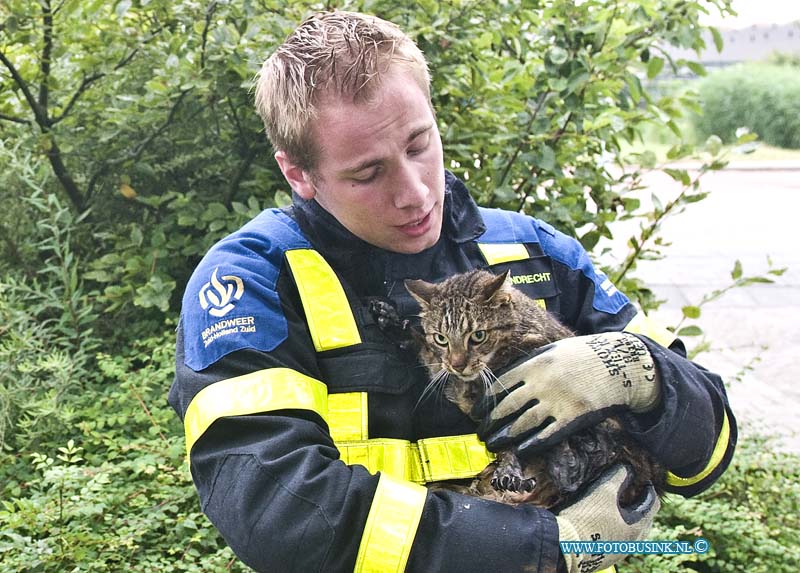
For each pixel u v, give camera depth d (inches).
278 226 75.1
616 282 154.4
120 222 179.2
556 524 61.7
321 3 148.7
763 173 767.1
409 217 68.7
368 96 63.9
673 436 70.1
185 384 66.4
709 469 76.1
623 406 70.6
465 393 75.0
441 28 148.6
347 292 72.9
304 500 58.7
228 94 161.5
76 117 180.4
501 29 160.7
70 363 147.6
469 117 154.9
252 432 62.4
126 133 176.4
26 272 178.4
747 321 316.8
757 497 154.7
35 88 183.0
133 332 168.1
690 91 175.8
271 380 64.7
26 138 173.0
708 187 669.3
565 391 70.1
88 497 116.9
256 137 167.0
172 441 135.0
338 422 68.6
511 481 70.4
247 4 146.4
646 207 468.1
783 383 255.6
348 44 64.8
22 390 144.3
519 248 84.4
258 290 69.4
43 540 110.2
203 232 171.3
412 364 74.2
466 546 58.9
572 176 163.0
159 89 150.7
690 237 468.8
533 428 70.3
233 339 66.4
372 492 59.9
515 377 72.6
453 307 75.6
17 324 156.5
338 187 67.6
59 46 173.3
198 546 121.3
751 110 1029.8
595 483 70.9
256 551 59.2
